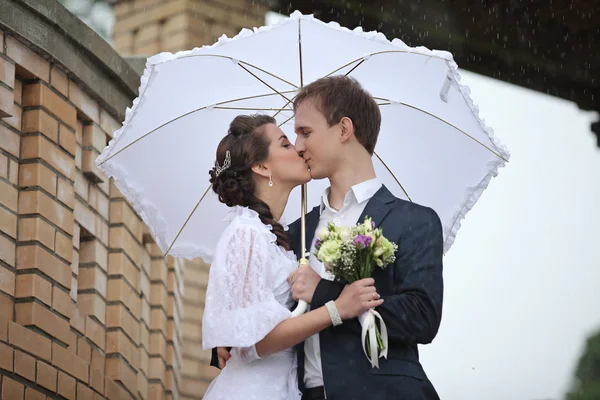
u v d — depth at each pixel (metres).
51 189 6.11
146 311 7.36
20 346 5.63
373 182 4.73
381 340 4.37
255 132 4.89
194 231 5.29
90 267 6.60
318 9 12.08
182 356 8.69
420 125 5.19
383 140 5.24
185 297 8.86
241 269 4.50
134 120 5.09
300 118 4.78
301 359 4.58
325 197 4.84
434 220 4.61
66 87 6.40
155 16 10.89
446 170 5.24
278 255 4.65
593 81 13.45
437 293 4.43
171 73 5.06
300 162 4.86
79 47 6.46
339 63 5.06
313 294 4.44
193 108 5.18
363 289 4.34
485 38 12.98
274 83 5.16
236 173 4.86
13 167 5.96
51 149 6.15
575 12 12.98
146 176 5.19
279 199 4.88
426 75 5.04
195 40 10.69
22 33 5.94
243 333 4.37
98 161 5.11
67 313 6.15
